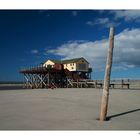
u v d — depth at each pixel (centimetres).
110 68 889
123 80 4419
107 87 884
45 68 4459
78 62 5000
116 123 830
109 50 895
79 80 4628
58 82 4753
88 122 839
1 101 1515
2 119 877
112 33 895
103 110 878
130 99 1728
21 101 1511
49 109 1138
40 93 2398
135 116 978
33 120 861
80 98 1755
